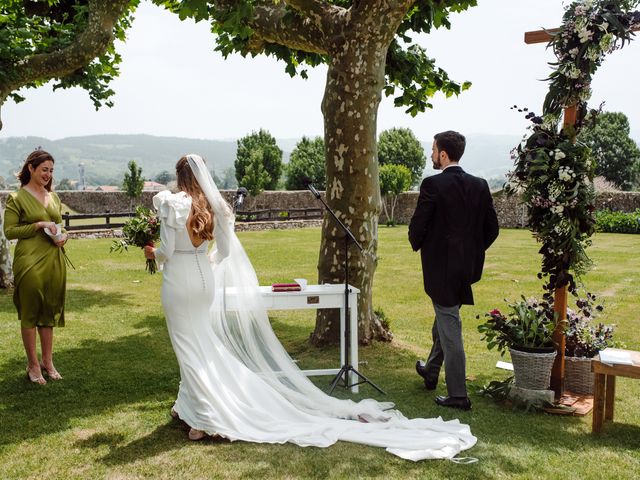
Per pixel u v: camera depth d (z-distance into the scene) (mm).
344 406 4211
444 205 4410
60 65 8031
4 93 8188
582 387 4816
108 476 3236
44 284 4895
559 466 3432
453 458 3525
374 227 6051
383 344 6230
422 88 7941
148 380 5074
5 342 6285
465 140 4613
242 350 4305
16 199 4844
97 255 14836
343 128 5758
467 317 7969
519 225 27156
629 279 11305
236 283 4273
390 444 3672
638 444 3809
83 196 29859
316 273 12234
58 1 9734
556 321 4582
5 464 3389
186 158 3982
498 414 4367
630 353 4117
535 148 4488
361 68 5645
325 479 3223
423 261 4551
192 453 3537
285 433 3775
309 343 6258
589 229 4574
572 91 4426
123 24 10445
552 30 4547
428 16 6797
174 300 3820
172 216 3766
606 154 45062
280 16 6168
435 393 4863
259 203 30734
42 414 4211
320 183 40031
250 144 39375
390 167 30766
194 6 4707
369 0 5461
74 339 6539
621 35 4285
